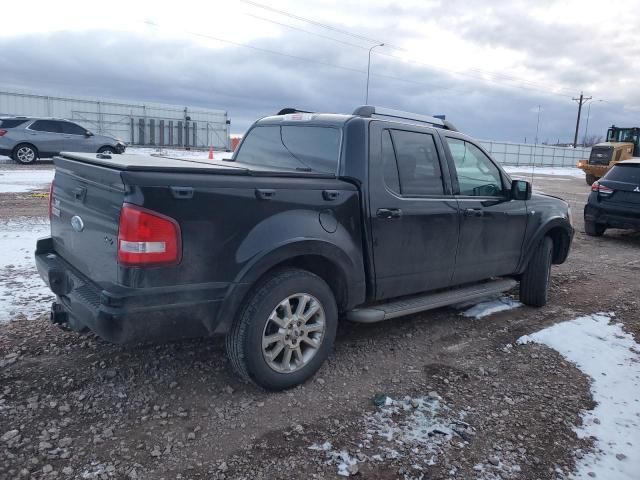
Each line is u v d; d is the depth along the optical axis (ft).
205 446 9.75
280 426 10.51
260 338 11.12
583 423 11.18
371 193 12.94
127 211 9.46
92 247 10.84
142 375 12.24
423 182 14.48
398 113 14.80
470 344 15.23
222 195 10.34
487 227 16.19
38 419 10.26
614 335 16.39
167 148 124.26
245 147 16.26
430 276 14.78
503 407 11.69
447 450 10.00
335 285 12.95
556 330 16.47
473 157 16.48
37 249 13.19
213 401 11.32
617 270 25.98
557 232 19.85
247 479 8.91
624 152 79.66
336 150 13.24
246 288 10.69
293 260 12.28
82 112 120.67
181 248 9.91
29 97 113.91
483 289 16.67
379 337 15.40
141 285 9.62
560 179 103.40
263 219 10.98
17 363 12.43
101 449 9.49
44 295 17.02
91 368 12.39
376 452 9.82
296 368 11.93
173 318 10.03
